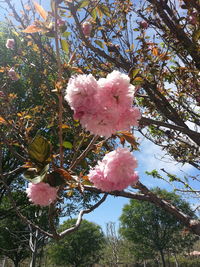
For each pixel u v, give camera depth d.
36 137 1.60
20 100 9.07
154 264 41.88
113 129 1.50
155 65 4.01
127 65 4.22
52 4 1.82
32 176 1.55
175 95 4.78
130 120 1.53
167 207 3.36
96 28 3.99
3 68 4.95
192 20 3.73
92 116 1.42
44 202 1.72
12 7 3.42
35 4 1.97
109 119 1.42
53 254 42.19
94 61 4.38
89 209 2.88
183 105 4.63
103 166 1.89
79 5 2.43
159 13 3.86
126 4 4.30
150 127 5.25
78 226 2.39
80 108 1.42
